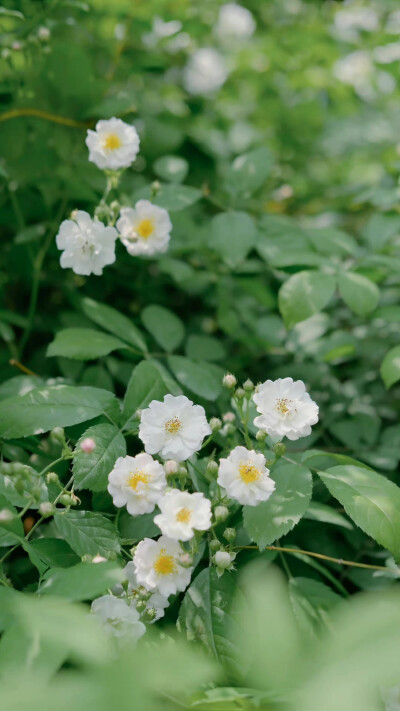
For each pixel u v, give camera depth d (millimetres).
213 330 800
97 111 713
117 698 359
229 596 530
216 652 516
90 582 457
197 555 537
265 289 734
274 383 547
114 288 778
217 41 930
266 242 692
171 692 465
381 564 606
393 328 746
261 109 972
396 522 526
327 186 979
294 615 545
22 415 557
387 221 711
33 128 735
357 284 629
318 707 340
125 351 651
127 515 566
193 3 828
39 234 709
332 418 687
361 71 890
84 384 657
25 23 697
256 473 522
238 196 702
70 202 750
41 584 495
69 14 747
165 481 523
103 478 542
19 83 711
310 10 938
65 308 773
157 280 793
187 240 736
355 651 351
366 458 652
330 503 627
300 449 657
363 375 735
